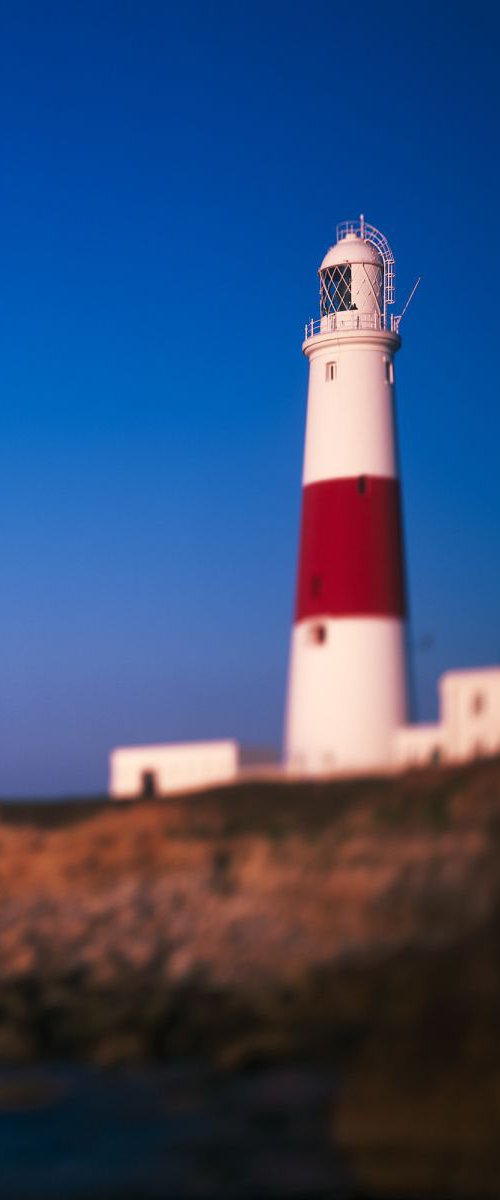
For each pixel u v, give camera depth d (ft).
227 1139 108.37
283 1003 135.03
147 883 160.15
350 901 147.54
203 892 155.84
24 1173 102.27
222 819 169.07
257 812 168.45
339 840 156.76
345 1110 111.75
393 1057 116.67
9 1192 98.94
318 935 144.56
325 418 194.80
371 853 152.46
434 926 140.67
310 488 195.11
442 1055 114.83
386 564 189.57
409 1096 110.83
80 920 157.48
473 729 170.30
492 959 126.31
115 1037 133.59
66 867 167.32
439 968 129.29
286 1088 119.14
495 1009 118.52
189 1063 128.77
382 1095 111.75
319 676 188.24
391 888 146.92
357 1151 105.19
